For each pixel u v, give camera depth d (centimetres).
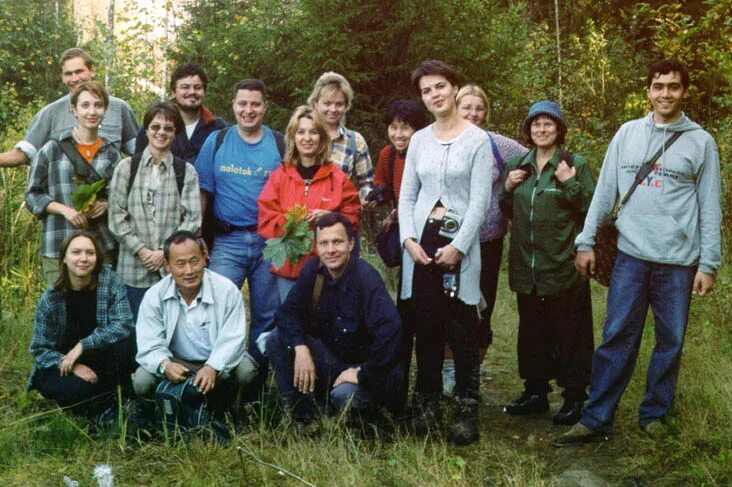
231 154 490
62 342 451
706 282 410
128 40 1177
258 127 495
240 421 443
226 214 489
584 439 436
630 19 1479
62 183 490
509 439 451
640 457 412
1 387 497
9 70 1469
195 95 531
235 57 1098
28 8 1514
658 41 1107
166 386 423
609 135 1198
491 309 502
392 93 1081
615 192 430
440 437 433
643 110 1197
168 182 473
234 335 435
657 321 424
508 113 1189
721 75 975
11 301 621
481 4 1091
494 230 494
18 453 405
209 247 511
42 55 1445
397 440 428
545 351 483
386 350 423
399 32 1062
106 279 451
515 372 586
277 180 475
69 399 439
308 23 1064
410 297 443
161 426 427
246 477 377
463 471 388
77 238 441
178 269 428
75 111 489
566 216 455
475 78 1100
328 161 479
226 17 1211
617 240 432
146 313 436
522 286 469
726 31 980
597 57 1330
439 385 449
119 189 473
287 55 1103
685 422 430
